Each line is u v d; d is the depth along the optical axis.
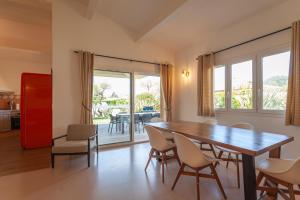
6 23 5.11
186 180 2.67
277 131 3.02
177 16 3.59
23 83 4.28
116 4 3.93
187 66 5.05
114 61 4.58
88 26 4.22
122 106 4.88
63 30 3.93
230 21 3.64
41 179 2.71
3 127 6.36
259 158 3.07
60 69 3.88
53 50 3.82
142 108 5.16
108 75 4.65
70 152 3.13
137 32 4.84
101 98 4.55
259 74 3.30
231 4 3.16
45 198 2.20
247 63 3.53
